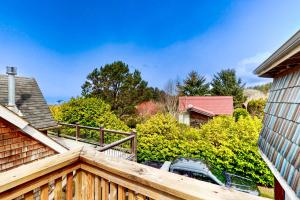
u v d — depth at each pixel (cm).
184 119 1912
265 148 340
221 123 939
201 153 832
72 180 155
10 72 825
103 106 1357
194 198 99
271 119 351
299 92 249
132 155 811
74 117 1284
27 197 125
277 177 248
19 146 517
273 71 384
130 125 2173
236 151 799
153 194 117
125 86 2433
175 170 635
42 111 1004
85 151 162
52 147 588
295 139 223
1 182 110
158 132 915
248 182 619
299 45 208
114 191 141
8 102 852
